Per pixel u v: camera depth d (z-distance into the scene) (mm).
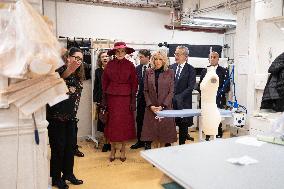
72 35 5891
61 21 5781
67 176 2930
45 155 1656
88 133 5055
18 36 1408
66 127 2771
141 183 3090
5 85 1483
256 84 3754
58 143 2676
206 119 2293
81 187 2961
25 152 1579
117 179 3205
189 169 1214
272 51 3619
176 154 1427
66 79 2586
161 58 3477
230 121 4320
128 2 6160
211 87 2246
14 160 1560
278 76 3322
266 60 3703
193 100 5305
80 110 4941
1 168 1539
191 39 7125
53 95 1561
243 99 5219
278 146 1595
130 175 3332
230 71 5441
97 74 4402
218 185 1047
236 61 5469
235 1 5098
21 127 1550
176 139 3549
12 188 1570
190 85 3736
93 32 6074
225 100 4570
